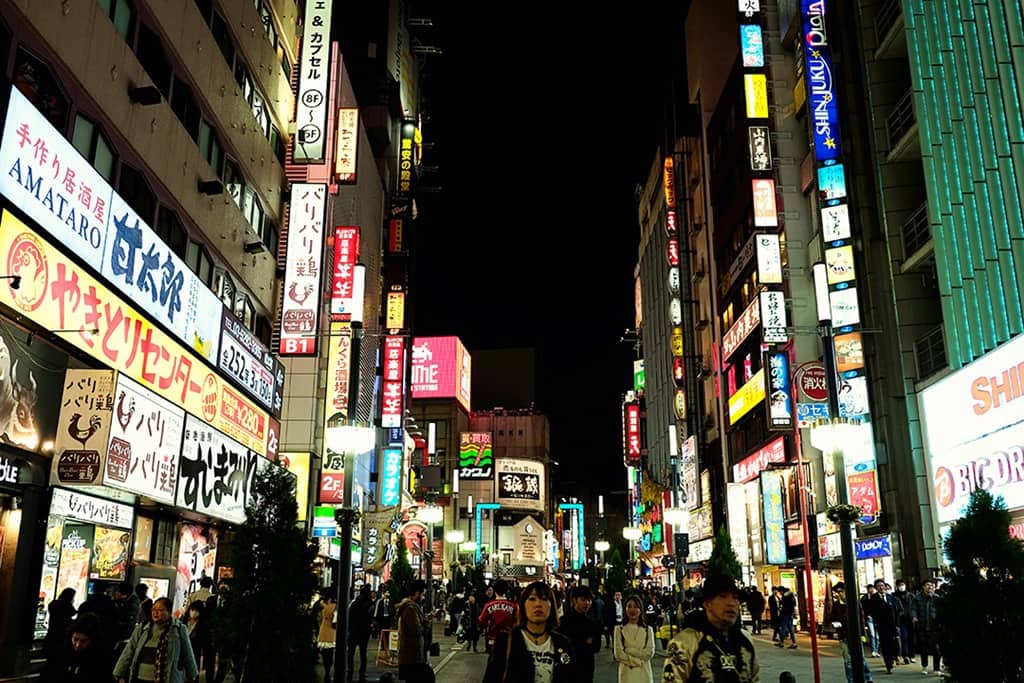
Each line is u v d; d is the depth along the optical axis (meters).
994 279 21.42
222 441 21.86
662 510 65.69
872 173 28.39
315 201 28.47
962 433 22.75
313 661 9.32
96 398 15.11
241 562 9.37
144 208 19.16
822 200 28.81
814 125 29.30
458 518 85.25
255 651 9.03
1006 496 20.42
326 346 35.59
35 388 14.16
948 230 23.33
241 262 26.14
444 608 52.56
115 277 16.67
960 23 23.05
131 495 17.22
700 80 56.19
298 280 27.72
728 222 49.31
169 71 20.55
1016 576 7.72
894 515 26.05
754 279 43.53
